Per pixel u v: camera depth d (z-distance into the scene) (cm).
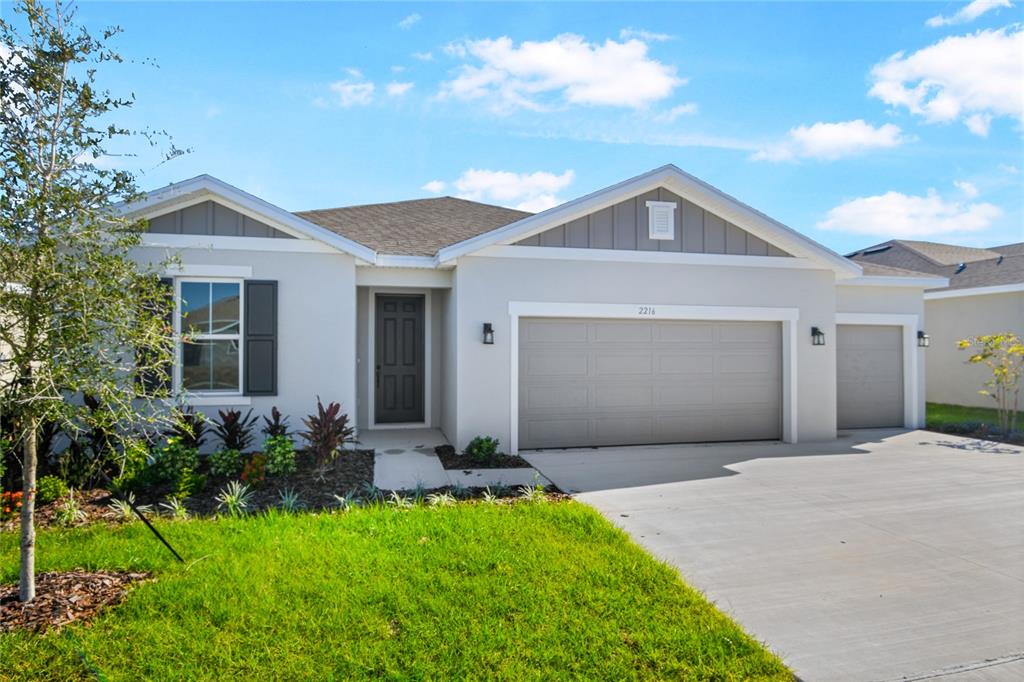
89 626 363
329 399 945
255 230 921
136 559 464
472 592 417
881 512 646
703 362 1077
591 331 1026
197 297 913
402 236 1173
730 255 1065
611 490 732
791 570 483
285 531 537
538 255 984
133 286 412
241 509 620
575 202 982
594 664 332
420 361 1229
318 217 1312
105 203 409
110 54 404
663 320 1055
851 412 1304
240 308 922
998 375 1248
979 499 701
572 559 480
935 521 616
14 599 395
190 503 652
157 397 451
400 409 1223
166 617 376
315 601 398
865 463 907
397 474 813
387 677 317
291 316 935
